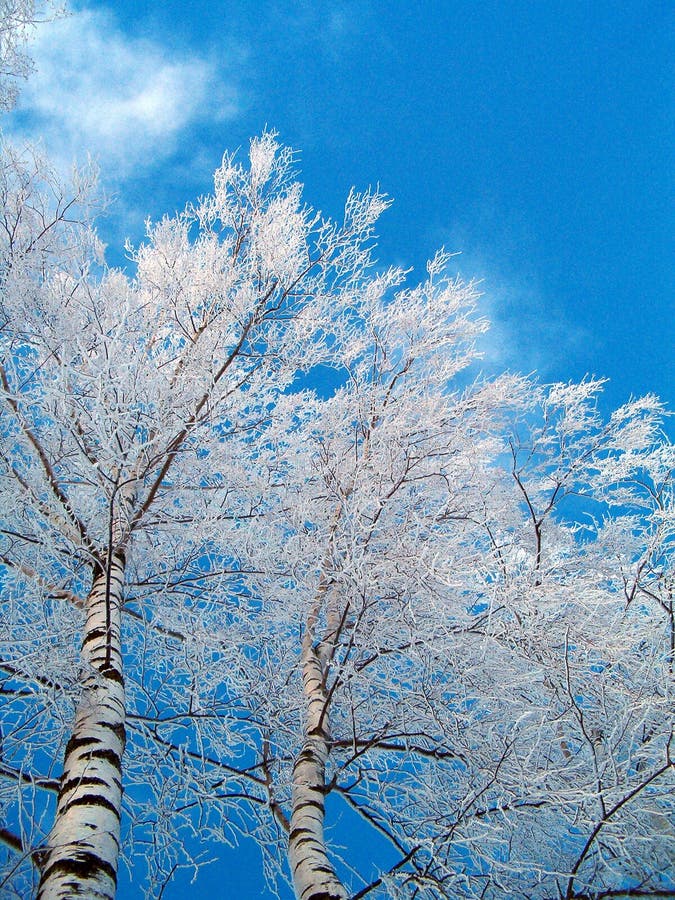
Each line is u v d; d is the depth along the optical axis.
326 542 4.56
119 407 3.37
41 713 3.40
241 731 4.73
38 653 3.28
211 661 4.52
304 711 4.58
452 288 5.25
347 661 4.48
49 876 2.38
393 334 5.32
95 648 3.65
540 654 4.05
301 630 5.09
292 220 5.04
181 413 4.02
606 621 4.20
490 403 5.14
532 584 3.91
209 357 4.82
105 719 3.23
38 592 4.19
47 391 3.44
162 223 5.37
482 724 4.32
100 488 3.83
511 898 4.02
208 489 4.98
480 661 4.40
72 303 4.46
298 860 3.23
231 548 4.55
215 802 4.41
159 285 5.16
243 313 5.01
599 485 5.24
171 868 4.30
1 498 4.05
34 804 3.10
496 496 5.17
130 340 4.04
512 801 3.79
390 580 4.29
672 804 3.90
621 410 5.07
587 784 3.77
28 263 4.57
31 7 5.55
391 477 4.79
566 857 4.30
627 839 3.71
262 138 5.25
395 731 4.61
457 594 4.51
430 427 4.88
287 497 5.03
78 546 4.39
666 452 5.06
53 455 4.71
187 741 4.39
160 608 4.61
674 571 4.37
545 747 4.39
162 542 4.98
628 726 4.02
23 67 5.62
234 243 5.28
